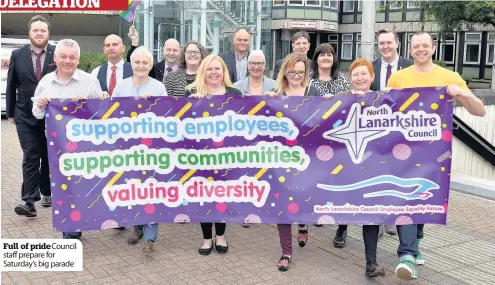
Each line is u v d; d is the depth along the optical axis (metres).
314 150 4.95
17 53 6.19
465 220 6.68
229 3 18.00
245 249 5.58
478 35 29.69
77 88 5.52
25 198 6.35
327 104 4.89
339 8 34.81
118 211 5.12
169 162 5.11
